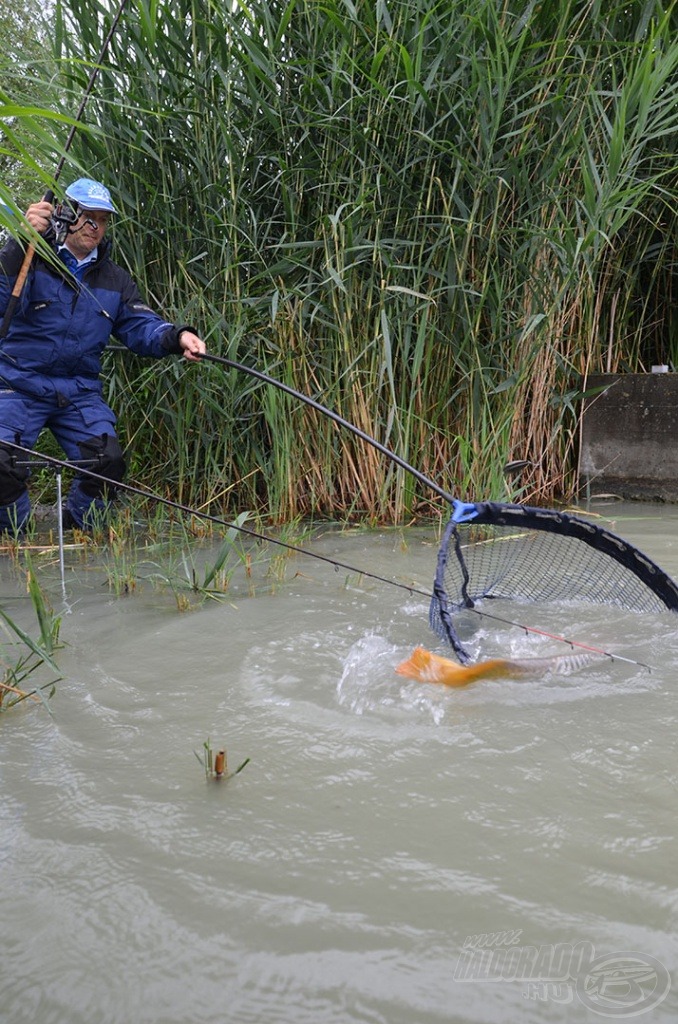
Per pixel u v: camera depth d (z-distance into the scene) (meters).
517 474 5.12
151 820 1.69
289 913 1.39
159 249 4.95
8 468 4.11
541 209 4.88
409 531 4.54
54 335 4.27
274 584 3.45
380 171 4.62
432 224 4.64
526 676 2.38
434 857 1.54
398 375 4.94
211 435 4.95
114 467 4.48
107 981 1.26
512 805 1.71
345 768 1.88
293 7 4.44
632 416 5.33
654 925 1.34
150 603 3.25
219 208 4.80
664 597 2.93
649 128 4.58
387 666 2.50
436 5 4.30
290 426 4.84
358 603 3.20
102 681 2.43
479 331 4.97
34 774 1.89
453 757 1.91
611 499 5.45
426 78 4.57
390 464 4.80
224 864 1.54
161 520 4.60
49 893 1.46
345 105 4.45
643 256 5.45
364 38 4.53
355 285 4.80
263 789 1.79
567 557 3.49
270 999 1.21
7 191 2.00
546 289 4.88
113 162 4.76
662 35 4.75
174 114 4.59
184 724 2.12
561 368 5.18
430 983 1.23
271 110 4.55
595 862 1.51
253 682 2.38
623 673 2.42
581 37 4.83
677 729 2.04
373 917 1.38
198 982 1.25
